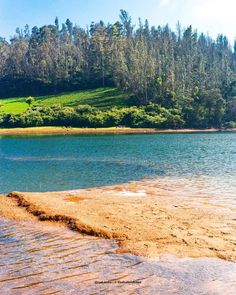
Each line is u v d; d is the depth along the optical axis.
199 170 35.12
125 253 13.96
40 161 44.94
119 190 26.72
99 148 60.84
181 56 163.50
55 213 18.78
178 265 12.88
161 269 12.59
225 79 144.38
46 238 15.76
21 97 162.12
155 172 34.81
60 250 14.40
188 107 120.25
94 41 172.88
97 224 17.19
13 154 53.16
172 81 133.25
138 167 38.41
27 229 16.97
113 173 34.84
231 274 12.20
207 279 11.88
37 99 152.50
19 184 30.34
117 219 18.05
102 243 15.06
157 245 14.62
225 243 14.81
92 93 150.88
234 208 20.52
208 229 16.52
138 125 115.25
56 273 12.41
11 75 173.12
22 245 14.98
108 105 132.38
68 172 36.12
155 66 141.75
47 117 121.31
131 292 11.11
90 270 12.60
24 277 12.16
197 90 128.25
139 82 135.25
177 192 25.45
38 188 28.66
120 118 118.81
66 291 11.23
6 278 12.10
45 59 171.88
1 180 32.19
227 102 125.56
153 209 20.23
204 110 120.94
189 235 15.71
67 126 118.88
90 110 123.50
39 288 11.43
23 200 21.59
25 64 173.88
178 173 33.78
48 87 164.00
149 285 11.52
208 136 89.31
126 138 84.69
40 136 96.56
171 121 114.00
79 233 16.30
